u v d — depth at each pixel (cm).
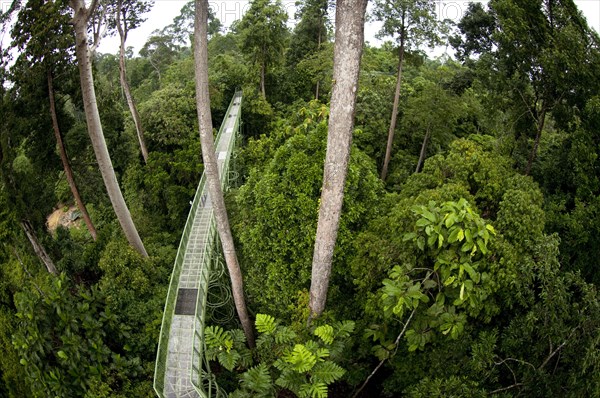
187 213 2127
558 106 1370
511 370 862
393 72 3350
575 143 1298
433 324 855
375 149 2269
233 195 1644
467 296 793
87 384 1158
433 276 909
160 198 2169
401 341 1018
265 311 1310
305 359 883
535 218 959
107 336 1288
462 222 768
